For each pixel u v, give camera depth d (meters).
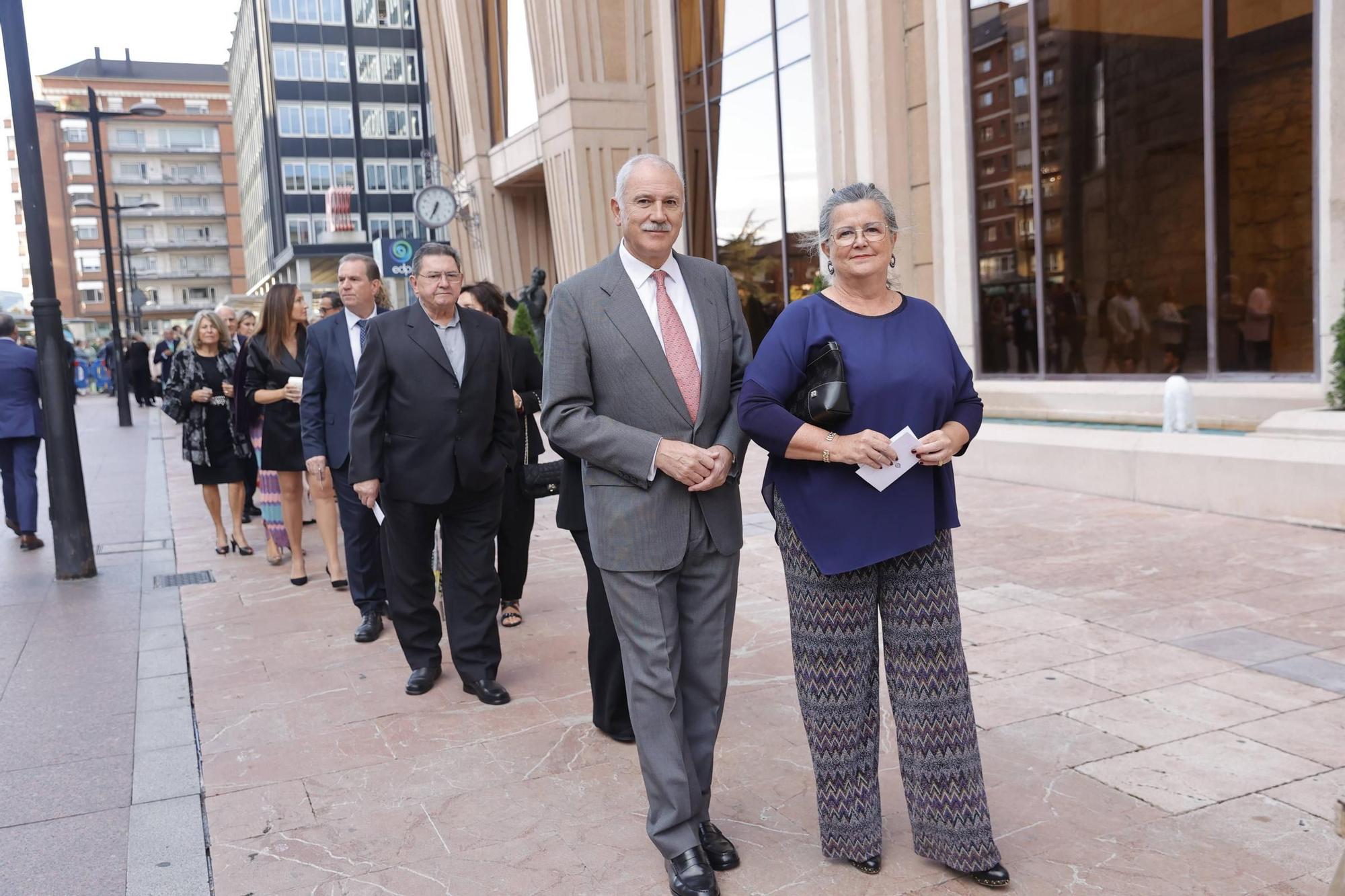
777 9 14.06
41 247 6.60
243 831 3.08
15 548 8.02
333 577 6.29
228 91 101.50
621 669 3.54
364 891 2.71
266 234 68.44
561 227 19.55
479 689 4.14
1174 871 2.61
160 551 7.74
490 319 4.30
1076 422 9.62
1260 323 8.33
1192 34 8.61
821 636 2.59
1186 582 5.20
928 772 2.58
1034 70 9.88
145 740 3.86
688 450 2.59
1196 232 8.74
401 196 59.56
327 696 4.30
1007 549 6.11
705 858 2.63
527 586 6.05
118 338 20.73
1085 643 4.38
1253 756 3.24
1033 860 2.69
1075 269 9.77
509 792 3.29
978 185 10.51
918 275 11.34
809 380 2.51
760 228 15.07
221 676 4.63
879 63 10.98
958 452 2.51
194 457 7.30
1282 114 7.97
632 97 18.55
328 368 5.22
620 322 2.68
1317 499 6.16
